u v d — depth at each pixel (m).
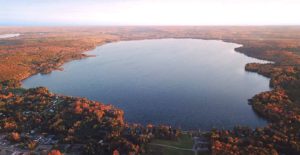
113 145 144.88
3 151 142.62
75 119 177.62
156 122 184.25
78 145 149.12
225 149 138.00
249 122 182.88
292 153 138.25
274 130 158.25
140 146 145.50
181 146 147.25
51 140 154.62
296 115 174.62
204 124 181.00
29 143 149.00
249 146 140.75
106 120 174.75
